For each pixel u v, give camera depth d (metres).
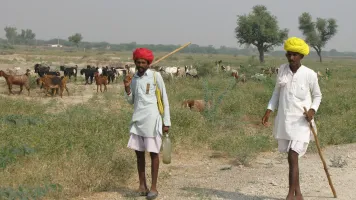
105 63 61.34
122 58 82.06
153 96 5.76
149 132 5.74
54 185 5.80
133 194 6.08
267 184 6.65
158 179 6.88
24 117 10.64
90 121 10.03
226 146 9.14
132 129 5.84
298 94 5.38
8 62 53.69
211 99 13.01
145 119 5.73
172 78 26.72
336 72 46.47
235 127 11.59
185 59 90.12
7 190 5.49
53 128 9.54
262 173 7.43
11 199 5.38
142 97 5.75
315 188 6.39
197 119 10.88
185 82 24.94
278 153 9.14
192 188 6.40
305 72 5.40
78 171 6.39
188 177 7.16
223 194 6.12
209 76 29.00
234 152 8.42
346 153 9.00
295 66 5.42
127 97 5.92
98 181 6.25
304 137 5.38
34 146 7.73
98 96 19.23
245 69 34.12
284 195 6.07
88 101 17.19
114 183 6.43
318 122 11.48
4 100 14.86
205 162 8.29
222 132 10.88
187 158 8.53
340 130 10.88
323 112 13.97
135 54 5.73
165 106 5.84
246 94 17.61
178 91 19.91
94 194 6.08
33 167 6.69
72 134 8.56
